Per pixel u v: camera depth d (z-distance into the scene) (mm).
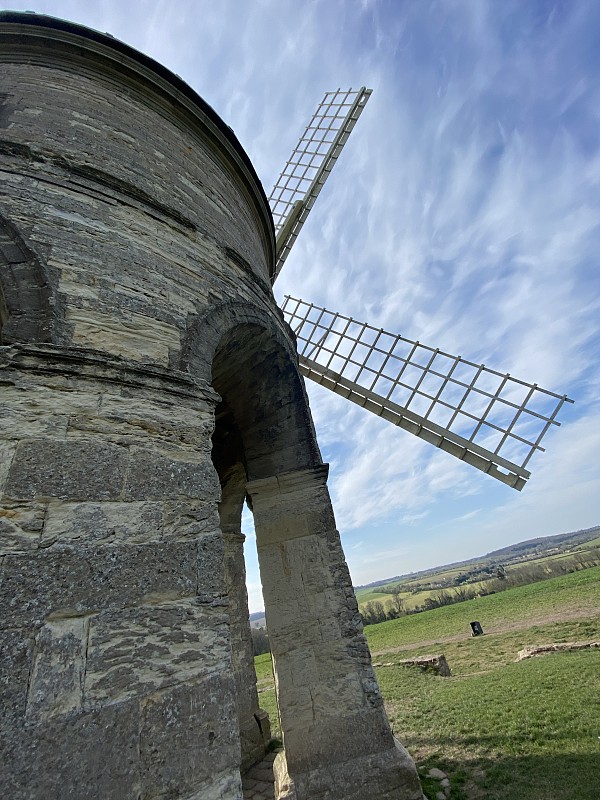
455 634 23391
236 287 5109
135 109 5355
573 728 6531
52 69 5000
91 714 2127
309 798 4121
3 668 2002
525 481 7094
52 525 2422
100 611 2371
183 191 5176
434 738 7164
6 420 2547
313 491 5621
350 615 5027
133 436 2984
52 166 3906
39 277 3246
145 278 3934
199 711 2455
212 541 3016
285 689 4746
